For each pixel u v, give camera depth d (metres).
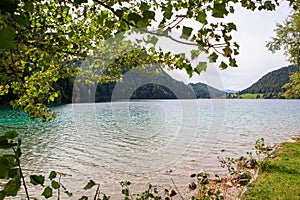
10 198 7.23
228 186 7.88
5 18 0.82
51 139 16.34
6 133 1.07
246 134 20.83
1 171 1.02
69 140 16.08
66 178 9.42
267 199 6.08
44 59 2.76
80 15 3.01
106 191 8.20
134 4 1.51
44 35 2.60
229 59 1.54
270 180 7.28
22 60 2.79
